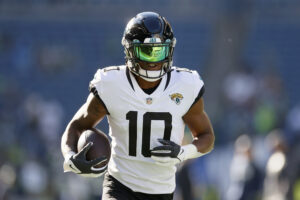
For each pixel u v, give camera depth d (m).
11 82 61.16
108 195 14.77
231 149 44.22
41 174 37.12
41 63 64.00
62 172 40.59
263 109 50.09
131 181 14.71
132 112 14.44
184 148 14.47
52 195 37.09
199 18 67.62
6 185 34.56
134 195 14.79
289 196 32.75
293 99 64.69
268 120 49.91
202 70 65.88
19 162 39.06
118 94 14.47
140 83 14.52
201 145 14.87
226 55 60.47
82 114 14.84
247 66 57.59
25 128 48.53
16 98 55.88
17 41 65.12
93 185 37.53
